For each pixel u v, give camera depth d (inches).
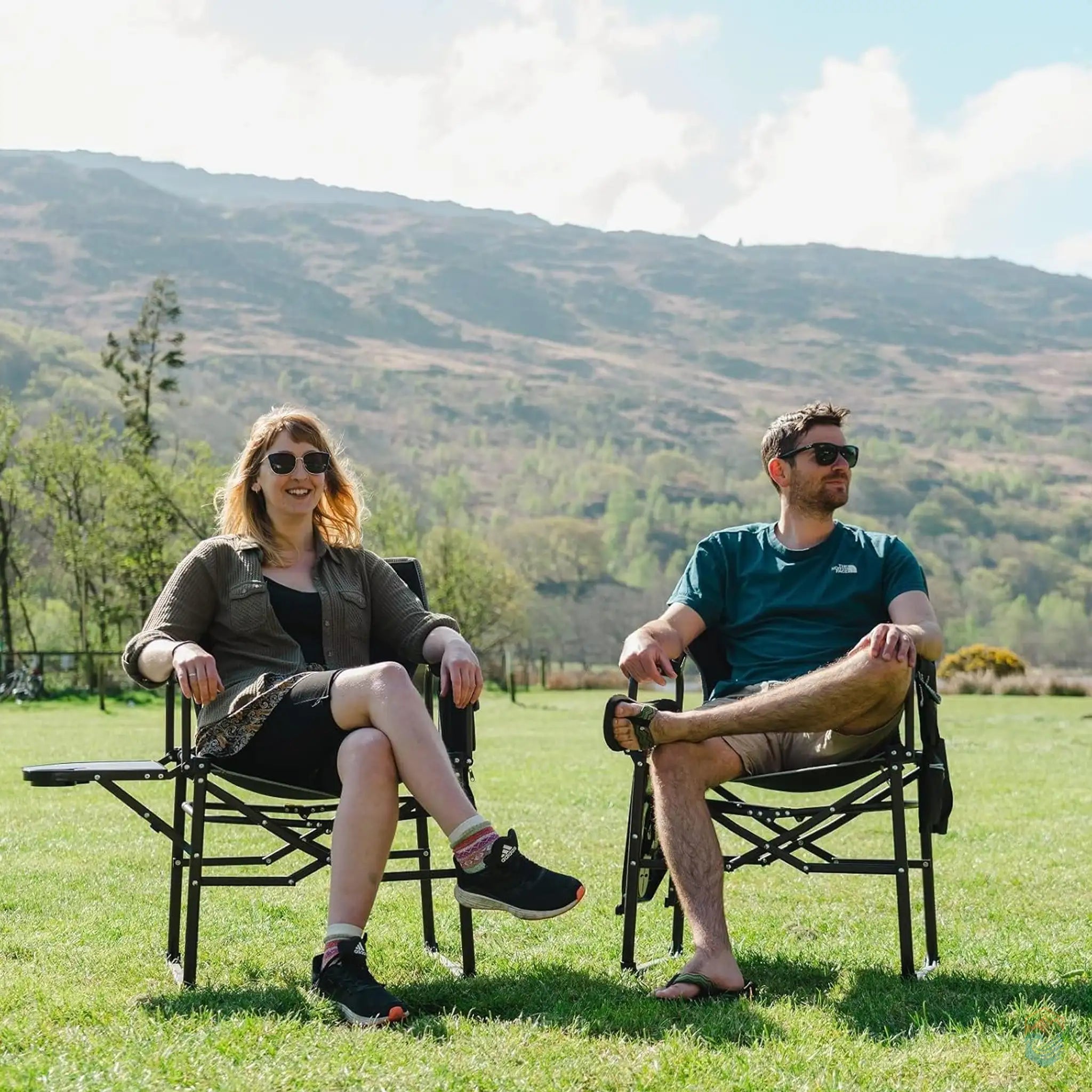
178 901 159.3
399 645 158.6
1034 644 4525.1
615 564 5007.4
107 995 138.6
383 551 1841.8
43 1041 120.4
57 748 571.5
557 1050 117.7
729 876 231.6
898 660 140.9
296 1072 110.0
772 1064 114.4
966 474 7760.8
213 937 175.8
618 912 155.2
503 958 161.5
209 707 146.3
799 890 217.5
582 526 4197.8
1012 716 932.6
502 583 1895.9
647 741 145.0
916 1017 130.1
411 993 140.9
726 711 143.4
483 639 1914.4
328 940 131.5
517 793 379.9
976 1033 124.3
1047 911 201.0
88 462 1653.5
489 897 135.0
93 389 5118.1
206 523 1576.0
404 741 135.2
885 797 147.6
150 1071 110.0
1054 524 6865.2
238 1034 120.7
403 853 151.1
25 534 1721.2
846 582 164.1
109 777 140.1
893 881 226.4
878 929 184.7
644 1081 109.5
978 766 487.8
